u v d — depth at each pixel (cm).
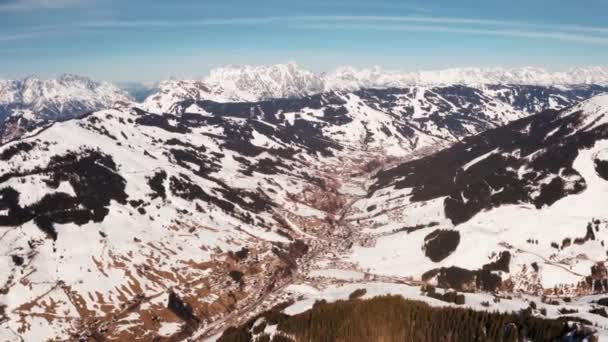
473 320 19350
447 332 19038
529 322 18600
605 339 16925
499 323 18750
